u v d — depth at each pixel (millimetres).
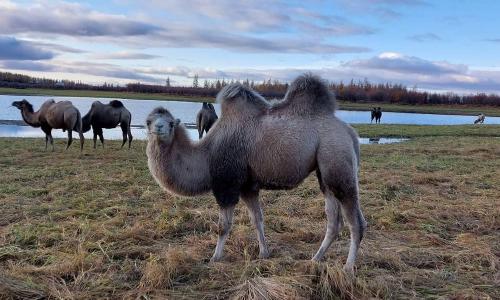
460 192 9516
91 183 9594
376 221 7145
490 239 6383
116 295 4438
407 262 5449
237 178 5273
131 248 5672
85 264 5055
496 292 4648
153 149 5230
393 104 108000
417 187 9891
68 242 5820
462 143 21547
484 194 9258
